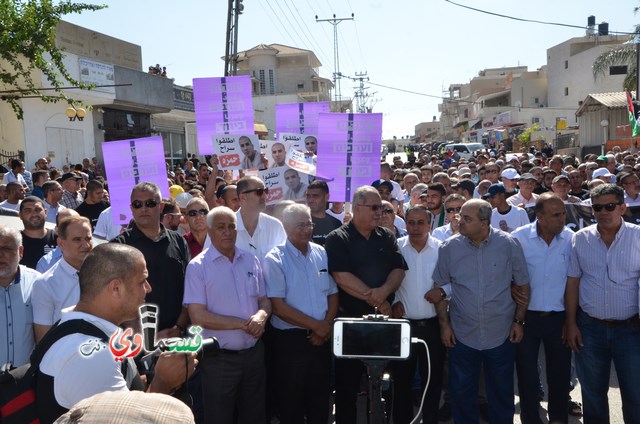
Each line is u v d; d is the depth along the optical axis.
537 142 36.97
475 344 4.16
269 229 4.85
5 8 13.70
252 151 6.14
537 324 4.37
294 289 4.14
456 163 20.59
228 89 6.46
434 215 6.79
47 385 2.04
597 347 4.07
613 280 3.95
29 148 17.39
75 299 3.59
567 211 6.87
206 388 3.89
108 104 20.97
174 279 4.16
